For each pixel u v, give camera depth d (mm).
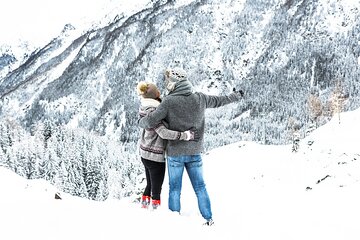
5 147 125750
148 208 7164
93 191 108875
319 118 59719
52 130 130750
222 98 6988
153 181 6863
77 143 126625
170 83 6617
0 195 6566
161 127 6359
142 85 6754
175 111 6449
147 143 6789
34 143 118688
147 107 6609
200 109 6637
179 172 6691
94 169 111188
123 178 111250
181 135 6383
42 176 105125
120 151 149250
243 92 7266
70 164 107000
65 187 90625
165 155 6953
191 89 6637
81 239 4793
